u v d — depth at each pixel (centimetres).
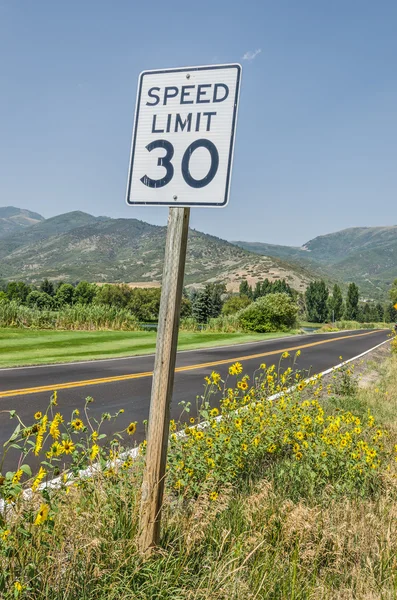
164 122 320
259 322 4228
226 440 481
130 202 323
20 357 1539
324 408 961
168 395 316
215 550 340
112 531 317
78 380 1164
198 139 312
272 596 308
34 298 12225
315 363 1866
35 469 519
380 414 973
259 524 383
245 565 330
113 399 966
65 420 766
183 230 315
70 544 305
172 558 310
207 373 1416
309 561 358
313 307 13750
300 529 375
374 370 1856
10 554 258
